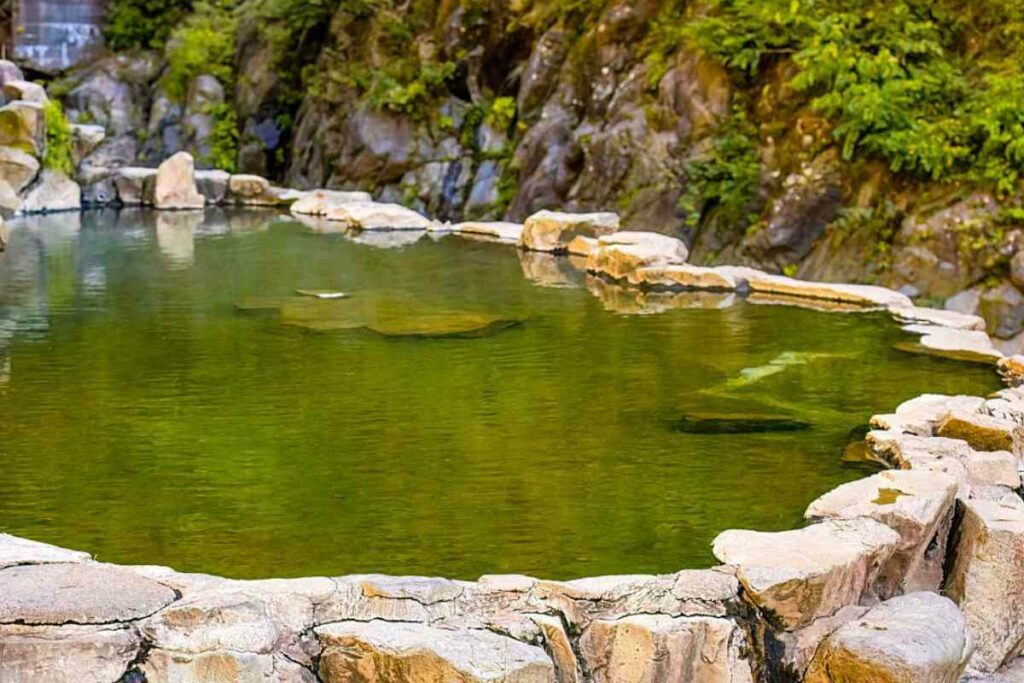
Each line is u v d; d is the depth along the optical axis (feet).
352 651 10.17
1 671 9.59
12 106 38.99
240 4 61.41
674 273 27.04
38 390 17.35
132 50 61.82
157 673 9.86
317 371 18.70
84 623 9.84
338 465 14.42
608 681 10.89
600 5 46.21
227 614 10.12
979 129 37.68
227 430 15.64
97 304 23.75
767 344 21.34
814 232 39.19
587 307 24.39
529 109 47.65
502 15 49.98
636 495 13.67
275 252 31.50
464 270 28.94
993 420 15.52
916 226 37.09
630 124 43.45
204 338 20.84
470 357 19.85
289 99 57.47
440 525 12.71
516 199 45.80
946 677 10.58
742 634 11.08
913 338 21.97
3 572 10.48
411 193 49.44
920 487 13.16
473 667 9.80
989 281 35.86
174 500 13.20
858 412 17.08
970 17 41.63
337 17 55.21
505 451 15.07
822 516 12.75
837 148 39.34
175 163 42.34
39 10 61.21
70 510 12.85
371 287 26.27
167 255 30.63
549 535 12.53
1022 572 12.53
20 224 36.96
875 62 38.96
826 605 11.40
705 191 41.04
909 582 12.59
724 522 12.92
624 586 11.21
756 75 41.96
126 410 16.42
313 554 11.93
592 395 17.65
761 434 15.96
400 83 51.03
